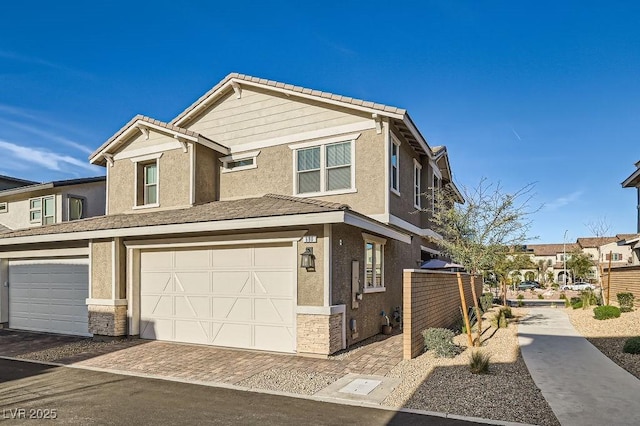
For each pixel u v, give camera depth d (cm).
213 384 817
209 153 1574
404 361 974
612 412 649
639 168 2181
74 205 2248
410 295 1001
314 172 1460
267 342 1108
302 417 640
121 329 1292
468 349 1120
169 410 676
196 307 1215
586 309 2186
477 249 1206
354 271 1180
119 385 821
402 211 1543
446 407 675
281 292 1103
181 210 1424
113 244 1306
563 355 1048
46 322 1485
